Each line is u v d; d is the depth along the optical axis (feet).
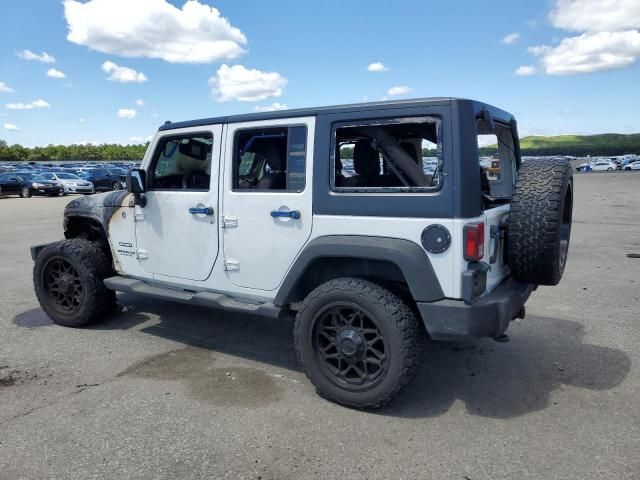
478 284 10.18
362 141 12.07
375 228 10.67
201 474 8.74
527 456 9.24
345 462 9.09
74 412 10.93
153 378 12.75
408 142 11.42
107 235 15.96
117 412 10.93
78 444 9.66
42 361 13.80
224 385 12.35
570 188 12.32
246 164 13.01
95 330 16.43
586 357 13.99
